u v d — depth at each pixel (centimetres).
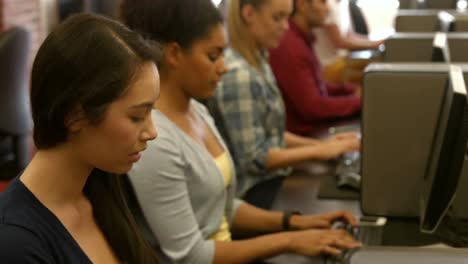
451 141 118
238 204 177
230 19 218
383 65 154
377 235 152
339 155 224
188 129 149
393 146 153
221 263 147
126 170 93
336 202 187
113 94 86
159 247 142
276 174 226
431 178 128
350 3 581
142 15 144
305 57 286
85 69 85
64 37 86
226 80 209
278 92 233
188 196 145
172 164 139
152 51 91
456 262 83
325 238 151
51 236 88
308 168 220
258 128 216
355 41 489
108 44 86
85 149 89
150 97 90
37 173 91
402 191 156
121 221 107
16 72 301
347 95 347
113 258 107
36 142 90
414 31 332
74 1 520
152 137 93
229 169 162
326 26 481
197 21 142
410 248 87
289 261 152
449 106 117
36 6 495
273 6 213
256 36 217
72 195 95
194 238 143
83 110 86
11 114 301
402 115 151
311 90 285
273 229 172
